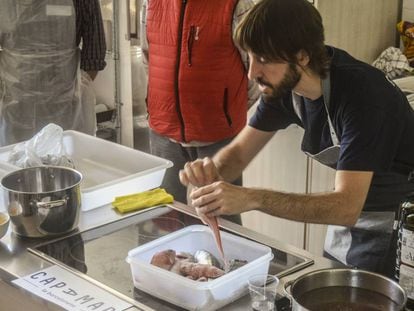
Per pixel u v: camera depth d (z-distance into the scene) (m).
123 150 2.24
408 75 3.17
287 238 3.25
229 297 1.44
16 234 1.78
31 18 3.37
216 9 2.58
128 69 3.82
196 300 1.41
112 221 1.87
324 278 1.36
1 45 3.41
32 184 1.89
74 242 1.74
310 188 3.08
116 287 1.52
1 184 1.78
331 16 3.00
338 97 1.71
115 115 3.95
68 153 2.37
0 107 3.48
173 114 2.75
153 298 1.47
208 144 2.73
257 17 1.62
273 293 1.42
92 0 3.50
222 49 2.61
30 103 3.50
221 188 1.58
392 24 3.33
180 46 2.65
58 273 1.58
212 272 1.48
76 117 3.65
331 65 1.72
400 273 1.37
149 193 2.03
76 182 1.88
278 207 1.60
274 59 1.62
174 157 2.84
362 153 1.65
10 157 2.11
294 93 1.84
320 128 1.84
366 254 1.89
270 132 2.03
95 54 3.58
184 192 2.86
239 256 1.62
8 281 1.55
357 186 1.64
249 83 2.73
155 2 2.71
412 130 1.77
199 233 1.68
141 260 1.50
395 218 1.78
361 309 1.30
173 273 1.43
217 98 2.67
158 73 2.76
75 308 1.43
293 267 1.58
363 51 3.23
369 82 1.69
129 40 3.74
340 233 1.96
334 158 1.85
